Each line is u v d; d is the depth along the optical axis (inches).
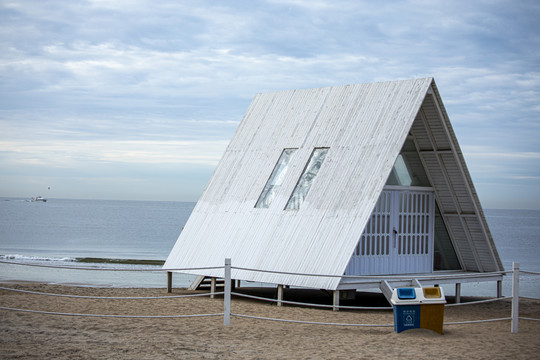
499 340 479.2
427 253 755.4
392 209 713.6
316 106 789.9
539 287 1197.7
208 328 513.3
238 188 795.4
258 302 727.1
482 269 782.5
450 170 734.5
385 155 660.1
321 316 612.4
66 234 3002.0
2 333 464.8
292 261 661.3
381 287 534.6
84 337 459.2
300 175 731.4
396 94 704.4
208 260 749.9
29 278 1161.4
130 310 625.6
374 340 471.5
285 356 412.8
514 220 6919.3
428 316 503.5
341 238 636.7
